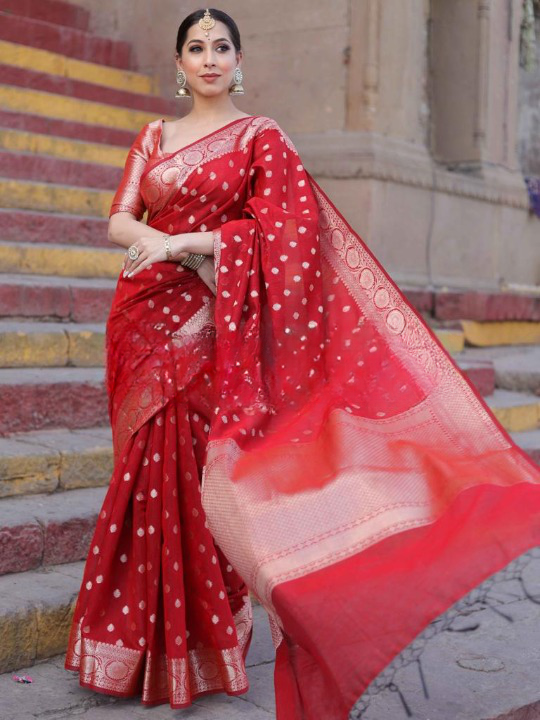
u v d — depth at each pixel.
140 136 2.88
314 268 2.73
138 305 2.73
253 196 2.79
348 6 6.46
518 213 8.05
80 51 7.65
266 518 2.41
